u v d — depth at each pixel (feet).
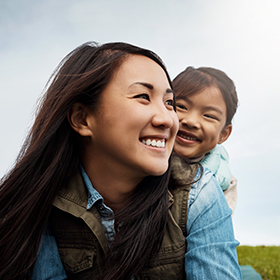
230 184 7.86
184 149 6.72
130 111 3.49
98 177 4.02
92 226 3.95
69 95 3.73
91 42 4.25
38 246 4.09
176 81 7.18
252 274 8.02
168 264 4.07
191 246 4.10
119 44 4.02
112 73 3.65
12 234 3.92
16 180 3.98
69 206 4.06
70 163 4.14
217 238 4.06
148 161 3.56
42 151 3.94
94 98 3.67
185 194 4.28
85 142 3.97
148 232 3.92
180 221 4.20
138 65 3.73
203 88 6.68
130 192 4.11
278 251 15.20
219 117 6.80
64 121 3.97
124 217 3.92
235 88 7.43
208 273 3.81
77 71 3.90
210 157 7.27
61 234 4.22
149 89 3.66
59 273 4.27
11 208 4.00
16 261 3.96
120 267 3.71
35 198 3.93
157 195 4.03
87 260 4.01
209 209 4.23
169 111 3.89
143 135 3.58
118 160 3.68
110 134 3.59
